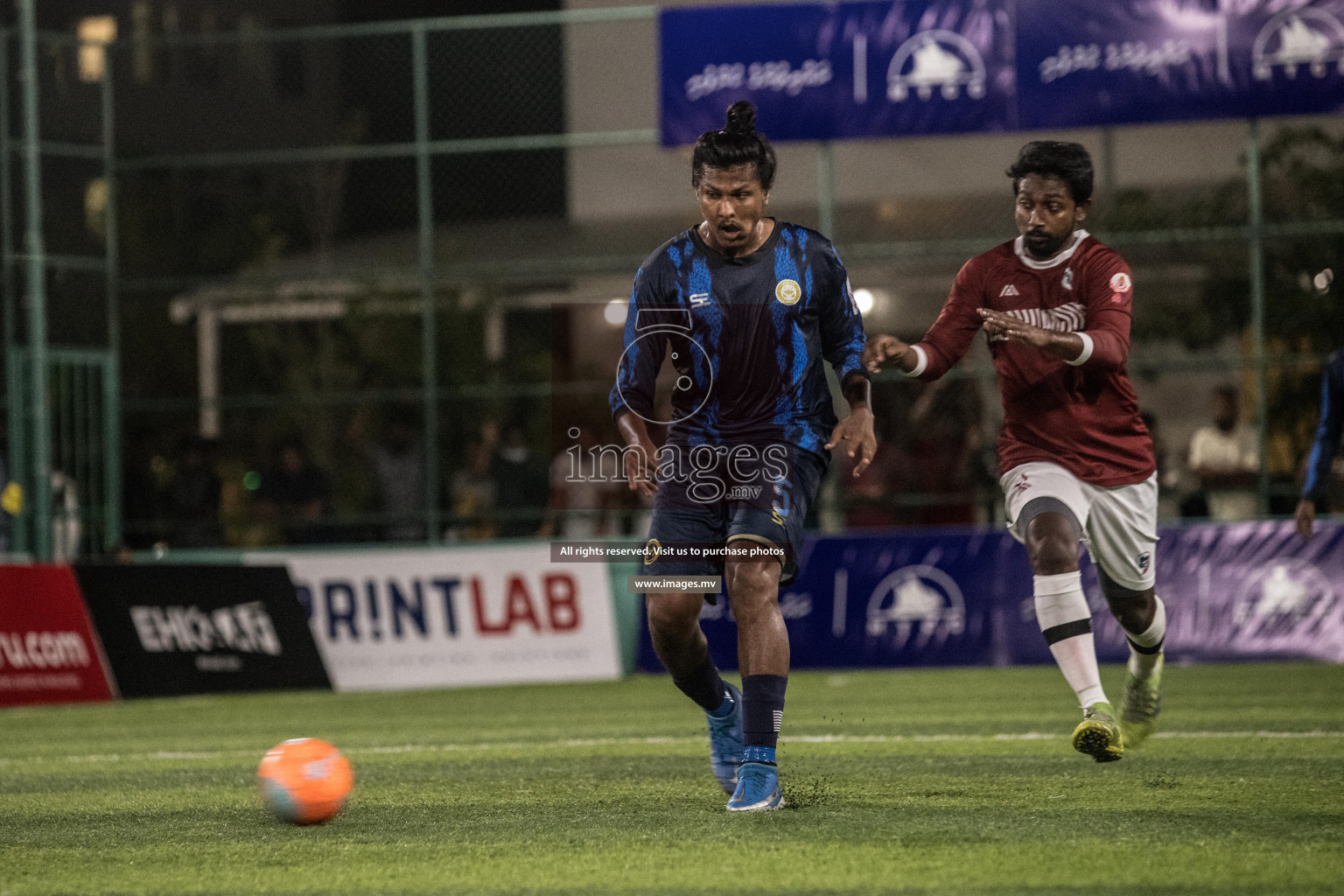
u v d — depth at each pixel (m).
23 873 14.55
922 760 22.12
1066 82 43.94
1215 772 19.95
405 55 60.28
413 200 60.03
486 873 13.80
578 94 60.94
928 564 43.38
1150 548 19.52
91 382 47.50
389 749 26.44
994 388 46.28
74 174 47.22
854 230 58.00
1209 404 50.72
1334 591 41.22
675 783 20.05
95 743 29.50
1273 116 43.22
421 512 49.38
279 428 55.41
